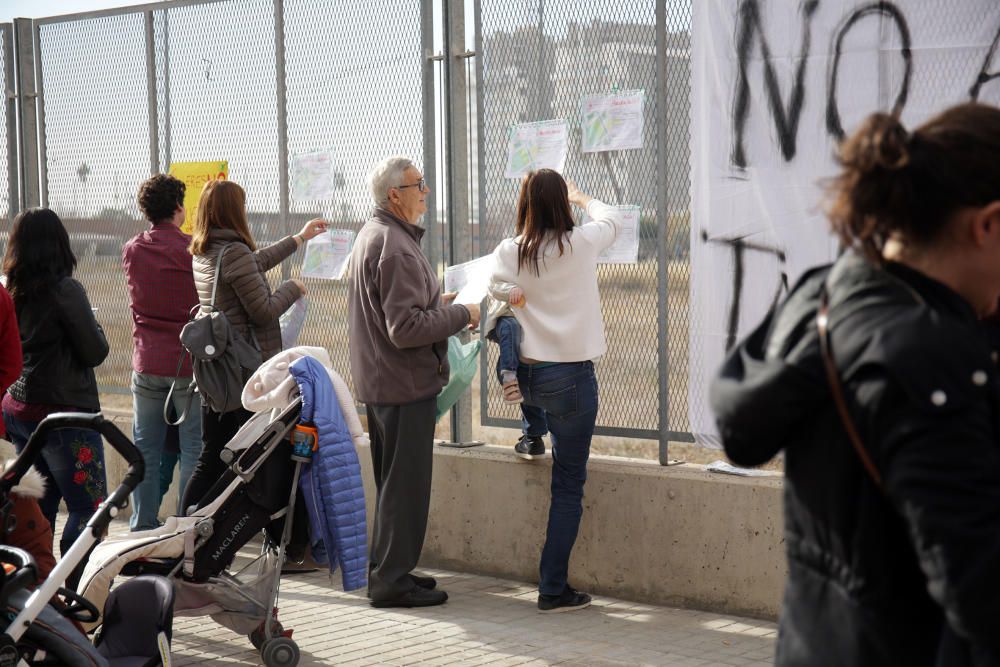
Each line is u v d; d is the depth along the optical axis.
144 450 5.84
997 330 1.61
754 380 1.52
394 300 4.67
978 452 1.33
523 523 5.34
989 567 1.29
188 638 4.62
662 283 5.05
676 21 4.95
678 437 5.05
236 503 4.16
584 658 4.23
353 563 4.14
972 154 1.41
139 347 5.81
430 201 5.82
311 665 4.21
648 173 5.11
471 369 5.19
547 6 5.35
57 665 3.06
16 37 7.36
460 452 5.55
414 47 5.82
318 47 6.14
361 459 5.91
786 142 4.65
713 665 4.12
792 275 4.68
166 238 5.79
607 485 5.05
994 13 4.20
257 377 4.21
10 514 3.30
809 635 1.50
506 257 4.70
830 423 1.47
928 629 1.46
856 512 1.44
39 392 4.97
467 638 4.51
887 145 1.43
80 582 3.94
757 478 4.73
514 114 5.50
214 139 6.60
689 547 4.83
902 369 1.34
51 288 4.95
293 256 6.27
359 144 6.04
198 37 6.61
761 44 4.68
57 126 7.31
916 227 1.45
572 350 4.67
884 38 4.41
